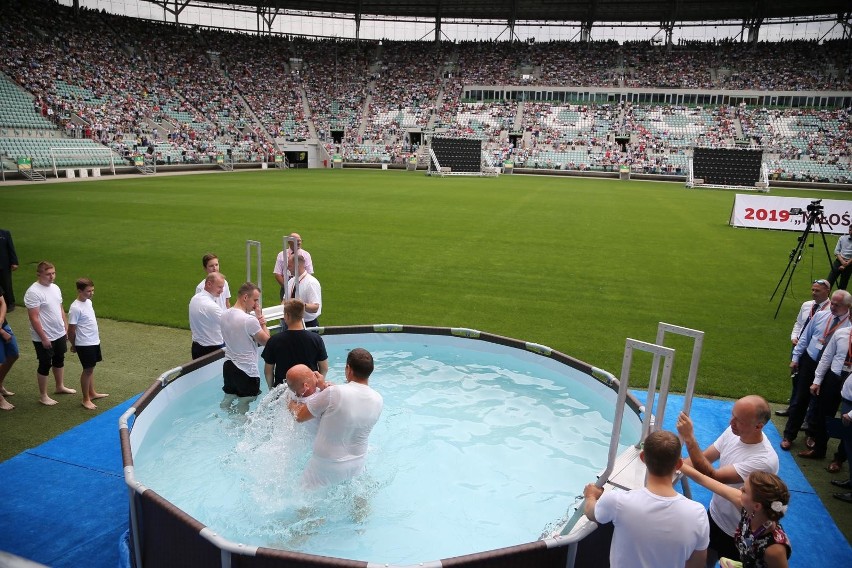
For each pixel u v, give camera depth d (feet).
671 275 50.06
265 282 44.91
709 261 56.24
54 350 24.32
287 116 201.05
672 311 39.60
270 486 16.67
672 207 100.22
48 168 125.80
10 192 97.19
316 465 16.25
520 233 69.05
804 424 24.38
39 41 162.61
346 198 99.55
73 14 187.73
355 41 242.58
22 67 147.84
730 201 114.21
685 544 10.81
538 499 16.83
